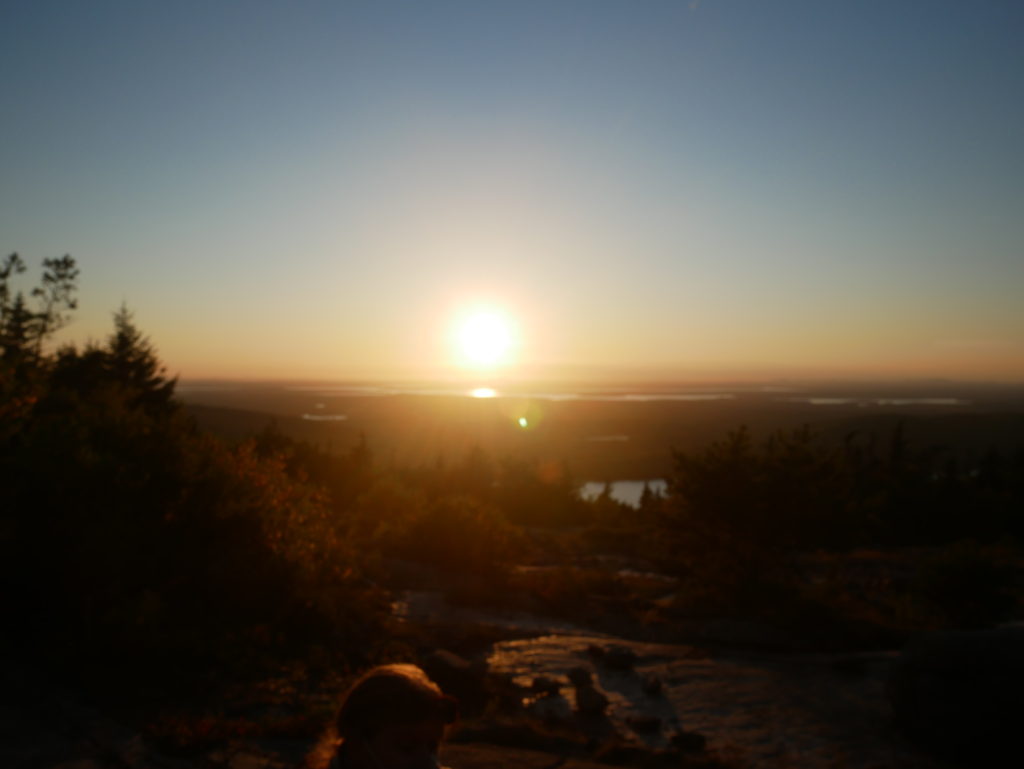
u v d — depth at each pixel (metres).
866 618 13.80
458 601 14.29
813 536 14.80
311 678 8.27
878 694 9.53
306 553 10.85
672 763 6.91
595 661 10.80
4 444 8.41
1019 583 16.38
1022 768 6.95
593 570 19.12
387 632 10.96
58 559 8.09
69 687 6.86
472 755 6.42
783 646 12.07
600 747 7.23
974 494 35.59
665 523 15.91
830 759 7.38
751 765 7.18
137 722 6.30
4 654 7.32
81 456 8.56
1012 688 7.06
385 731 1.96
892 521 33.34
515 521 35.47
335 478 22.75
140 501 9.02
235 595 9.84
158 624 8.20
